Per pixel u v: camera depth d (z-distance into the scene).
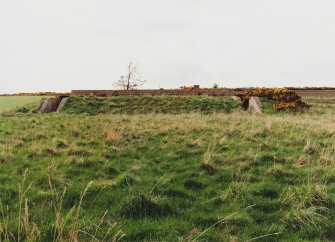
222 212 6.48
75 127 17.27
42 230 5.40
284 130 15.82
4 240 5.02
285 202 6.91
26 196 6.95
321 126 16.95
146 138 14.03
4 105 35.75
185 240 5.34
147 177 8.54
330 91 53.22
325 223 6.00
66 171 8.93
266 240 5.55
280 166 9.29
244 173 8.93
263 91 36.38
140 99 35.59
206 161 9.46
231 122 19.36
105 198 7.02
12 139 13.42
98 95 39.38
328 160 10.11
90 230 5.53
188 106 33.97
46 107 33.34
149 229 5.71
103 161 10.14
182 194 7.41
